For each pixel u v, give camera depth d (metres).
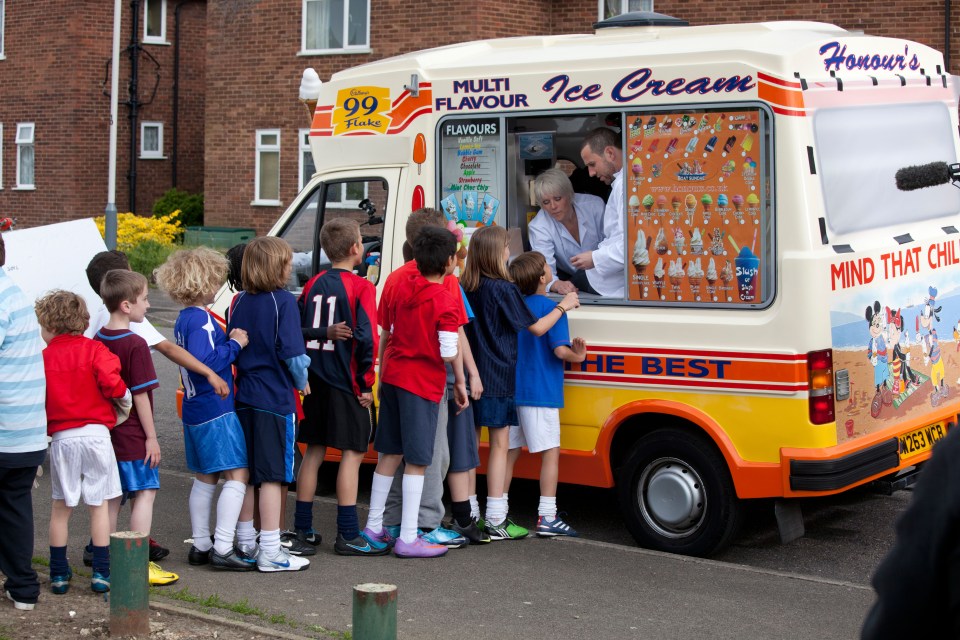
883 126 7.14
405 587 6.13
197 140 29.53
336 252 6.66
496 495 7.11
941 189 7.68
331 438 6.64
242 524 6.48
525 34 20.62
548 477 7.16
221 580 6.21
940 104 7.82
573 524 7.81
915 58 7.61
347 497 6.71
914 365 7.26
